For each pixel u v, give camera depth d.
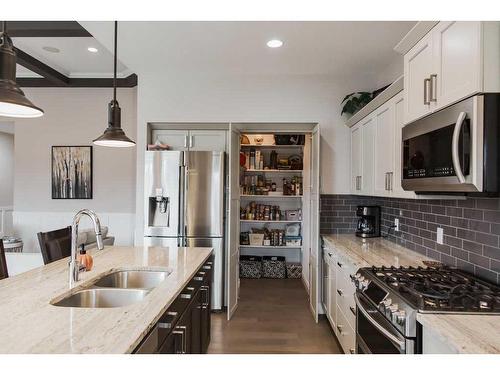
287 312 3.93
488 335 1.24
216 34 2.94
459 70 1.61
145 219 3.92
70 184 5.39
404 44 2.15
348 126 3.93
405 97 2.22
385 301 1.68
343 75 3.94
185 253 2.81
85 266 2.18
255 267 5.40
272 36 2.96
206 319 2.77
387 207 3.50
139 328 1.30
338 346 3.07
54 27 3.24
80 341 1.18
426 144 1.86
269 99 3.98
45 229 5.42
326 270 3.59
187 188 3.89
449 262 2.32
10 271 2.97
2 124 6.37
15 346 1.14
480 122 1.46
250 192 5.43
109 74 5.10
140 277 2.34
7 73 1.51
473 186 1.48
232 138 3.78
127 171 5.34
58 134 5.41
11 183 7.61
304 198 5.15
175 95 4.03
